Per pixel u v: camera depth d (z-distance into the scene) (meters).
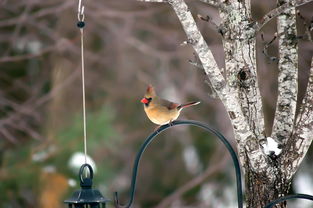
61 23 15.44
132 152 18.45
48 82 16.12
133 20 15.68
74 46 15.16
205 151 18.34
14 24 14.85
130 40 15.68
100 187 15.74
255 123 6.35
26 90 15.66
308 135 6.27
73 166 13.79
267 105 14.99
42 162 13.87
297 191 16.25
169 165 18.89
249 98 6.32
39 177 13.74
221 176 18.08
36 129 15.41
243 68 6.29
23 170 13.73
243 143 6.20
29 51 15.69
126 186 18.86
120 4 15.95
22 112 14.41
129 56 16.86
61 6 14.07
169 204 18.31
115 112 16.94
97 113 14.83
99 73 17.06
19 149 14.14
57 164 13.83
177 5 5.79
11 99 15.68
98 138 14.23
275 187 6.32
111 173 16.20
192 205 18.31
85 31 15.59
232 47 6.32
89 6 15.33
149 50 15.72
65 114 15.78
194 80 16.00
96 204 6.38
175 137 18.67
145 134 18.23
